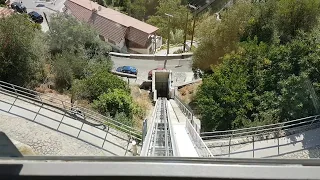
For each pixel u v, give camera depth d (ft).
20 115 51.57
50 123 51.11
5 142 5.06
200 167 4.58
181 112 70.03
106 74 71.15
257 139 53.67
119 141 50.39
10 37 61.82
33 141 47.73
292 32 81.00
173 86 92.58
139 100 81.00
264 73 65.05
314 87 57.26
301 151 51.60
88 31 87.61
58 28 83.87
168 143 44.09
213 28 86.48
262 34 82.02
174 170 4.58
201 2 185.26
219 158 4.86
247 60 70.13
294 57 62.13
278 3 81.20
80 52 83.15
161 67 111.86
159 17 156.25
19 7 149.48
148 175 4.58
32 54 65.67
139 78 102.83
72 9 144.36
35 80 65.72
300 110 56.65
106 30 136.46
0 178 4.53
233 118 61.26
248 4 84.43
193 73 107.14
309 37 64.34
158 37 142.31
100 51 89.35
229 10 85.87
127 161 4.78
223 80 65.26
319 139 53.21
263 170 4.49
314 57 58.59
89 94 65.36
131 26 135.03
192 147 45.88
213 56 87.25
